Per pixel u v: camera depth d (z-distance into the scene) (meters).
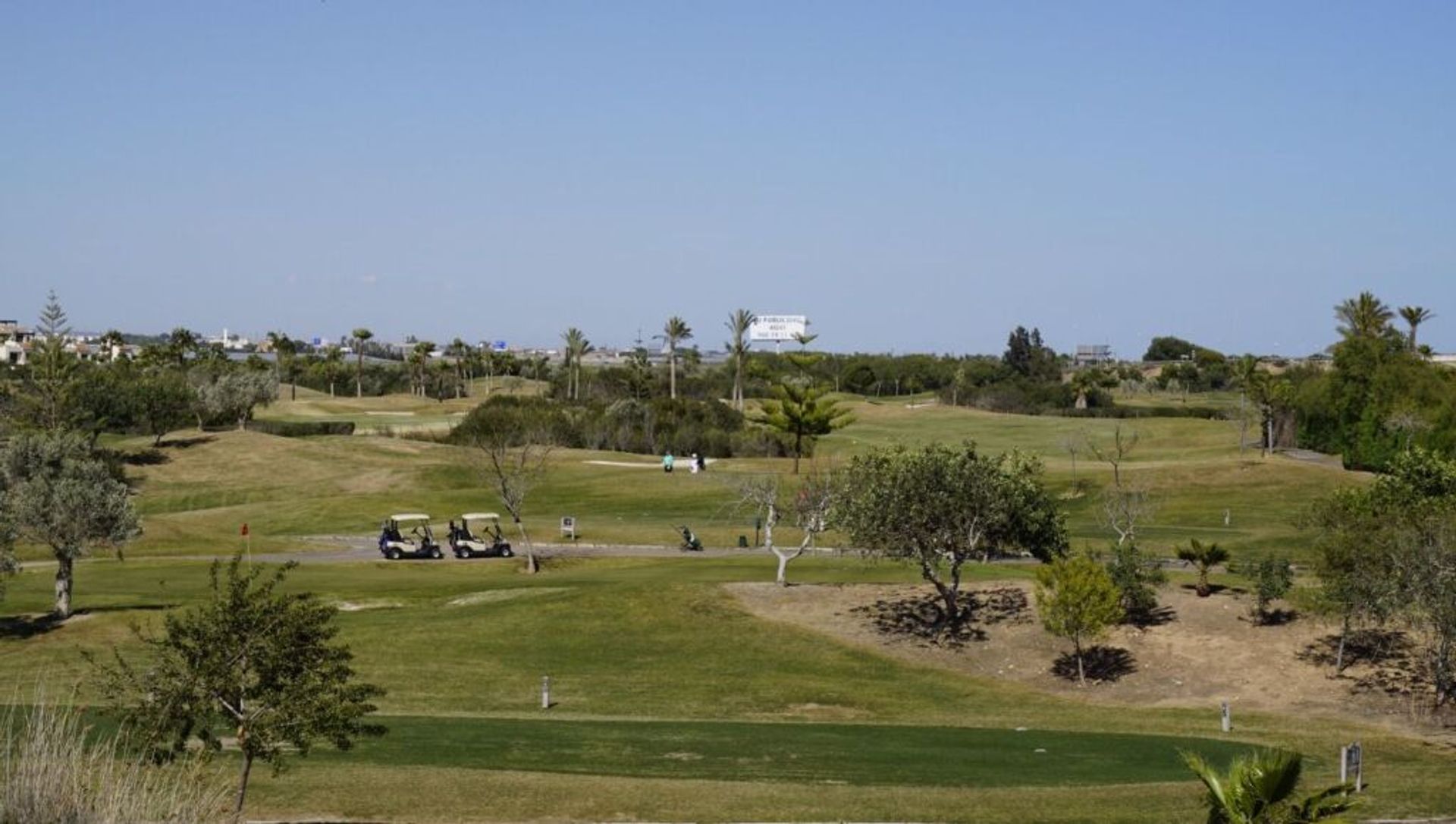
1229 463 101.31
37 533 51.59
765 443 129.62
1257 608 48.81
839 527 51.44
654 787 26.53
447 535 84.44
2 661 44.75
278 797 24.50
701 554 74.56
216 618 21.55
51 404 115.69
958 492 48.88
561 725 36.00
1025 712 40.72
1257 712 41.06
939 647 48.72
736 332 166.12
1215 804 16.14
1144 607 50.34
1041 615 45.31
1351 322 137.12
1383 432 103.38
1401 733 37.88
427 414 169.75
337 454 122.25
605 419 135.12
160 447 123.19
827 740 34.69
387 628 51.28
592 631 50.56
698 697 42.12
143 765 17.89
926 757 32.06
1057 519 51.88
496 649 48.28
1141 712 40.81
